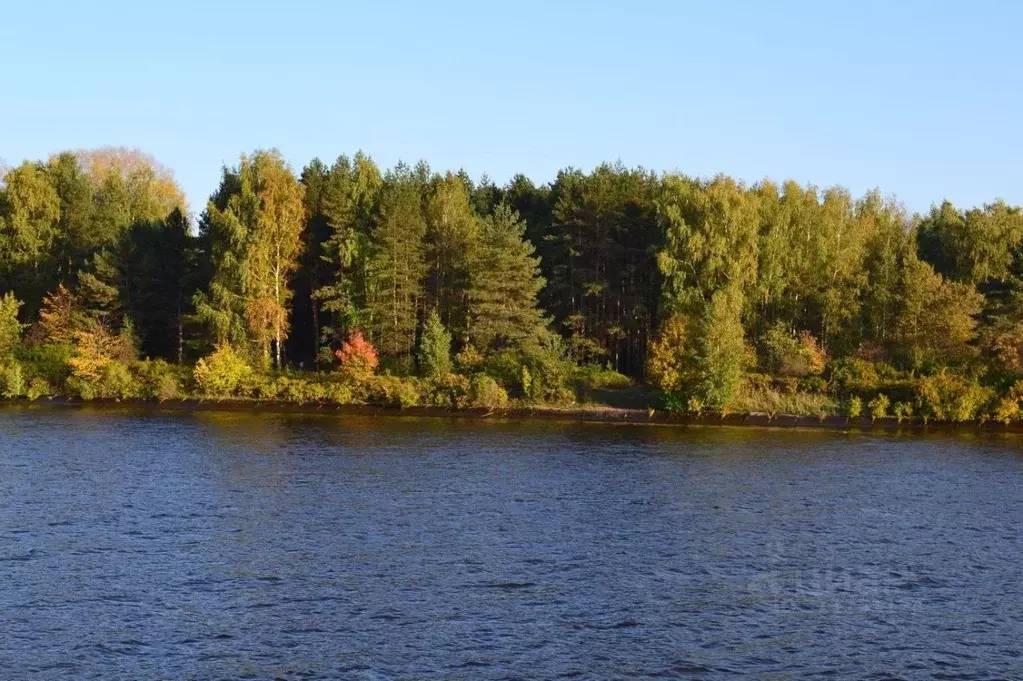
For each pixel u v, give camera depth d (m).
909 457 65.62
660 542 42.78
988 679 28.58
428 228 106.50
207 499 50.06
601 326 104.12
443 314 104.19
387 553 40.47
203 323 98.94
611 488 54.06
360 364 91.38
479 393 86.88
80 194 115.50
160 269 106.50
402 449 67.25
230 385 92.06
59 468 57.81
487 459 63.28
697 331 85.88
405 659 29.38
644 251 103.06
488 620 32.72
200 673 28.20
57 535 42.53
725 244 92.75
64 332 100.31
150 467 58.69
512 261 94.62
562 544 42.25
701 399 83.19
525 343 94.94
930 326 89.12
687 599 35.12
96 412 87.19
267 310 96.25
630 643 30.84
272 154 102.94
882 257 98.06
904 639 31.53
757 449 68.69
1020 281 95.38
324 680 27.83
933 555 41.16
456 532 43.97
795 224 99.25
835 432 78.25
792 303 97.25
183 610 33.34
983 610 34.41
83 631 31.28
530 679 28.05
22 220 110.88
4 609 33.09
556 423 82.94
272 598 34.66
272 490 52.44
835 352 92.94
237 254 96.88
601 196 104.44
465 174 133.12
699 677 28.34
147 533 43.16
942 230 110.19
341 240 101.75
